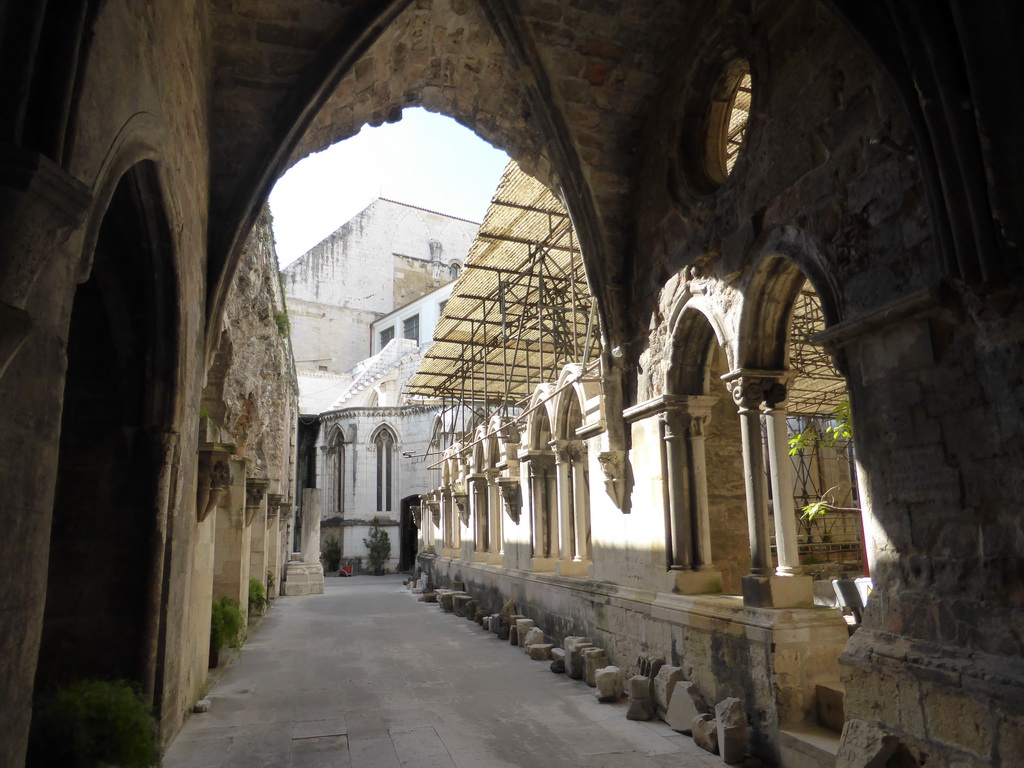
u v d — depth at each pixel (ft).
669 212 30.42
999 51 14.53
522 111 34.45
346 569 129.39
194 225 23.71
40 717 17.26
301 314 175.01
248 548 49.03
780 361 25.25
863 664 18.31
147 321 21.08
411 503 140.15
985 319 15.78
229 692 32.09
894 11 16.34
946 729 15.97
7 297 9.84
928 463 17.22
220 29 26.30
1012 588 15.03
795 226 22.34
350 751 23.41
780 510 24.72
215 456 29.07
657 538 30.78
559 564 43.80
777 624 22.22
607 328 34.19
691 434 30.17
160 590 21.30
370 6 26.89
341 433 139.54
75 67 10.94
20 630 10.84
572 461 45.19
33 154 9.70
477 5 29.12
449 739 24.67
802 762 20.38
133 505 21.16
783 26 23.59
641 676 28.71
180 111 20.26
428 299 161.27
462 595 63.41
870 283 19.19
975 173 15.06
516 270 52.01
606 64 30.76
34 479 11.19
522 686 32.89
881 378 18.76
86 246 13.01
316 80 27.50
